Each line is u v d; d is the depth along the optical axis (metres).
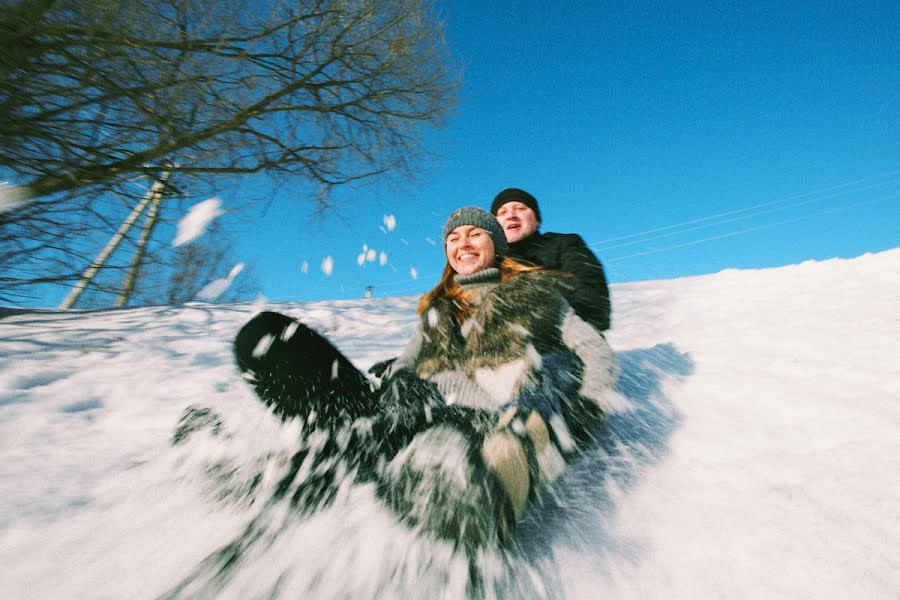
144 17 6.62
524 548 1.09
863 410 1.58
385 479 1.20
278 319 1.35
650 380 2.15
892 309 2.91
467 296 1.62
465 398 1.49
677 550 1.05
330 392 1.37
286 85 10.17
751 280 5.37
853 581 0.90
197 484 1.44
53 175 5.64
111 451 1.88
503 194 2.48
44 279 5.33
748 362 2.30
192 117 7.62
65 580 1.05
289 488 1.27
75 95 6.09
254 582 0.95
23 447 1.96
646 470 1.40
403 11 10.63
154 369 3.44
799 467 1.30
